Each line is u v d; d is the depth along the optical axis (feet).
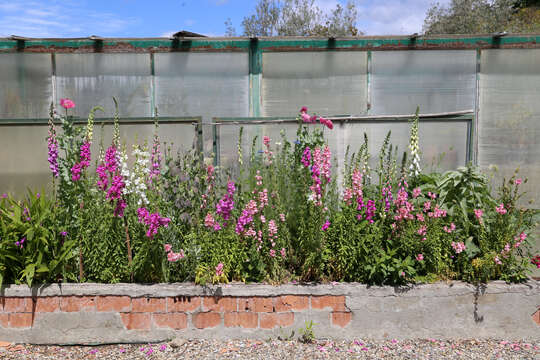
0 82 18.28
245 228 13.53
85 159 13.46
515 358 11.84
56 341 12.91
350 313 12.98
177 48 18.53
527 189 18.53
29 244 12.87
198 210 13.79
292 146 18.20
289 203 14.83
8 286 12.84
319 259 13.21
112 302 12.86
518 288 13.07
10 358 11.97
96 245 13.01
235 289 12.85
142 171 13.88
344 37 18.47
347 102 18.71
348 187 14.26
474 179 14.46
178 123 17.76
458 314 13.07
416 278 13.14
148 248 13.10
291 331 12.96
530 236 14.02
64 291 12.78
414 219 13.57
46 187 17.87
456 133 18.53
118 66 18.51
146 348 12.53
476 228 13.96
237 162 18.11
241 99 18.74
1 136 17.83
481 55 18.53
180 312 12.91
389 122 18.44
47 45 18.25
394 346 12.57
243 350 12.30
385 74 18.66
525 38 18.47
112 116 18.52
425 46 18.53
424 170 18.54
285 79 18.67
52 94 18.35
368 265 12.84
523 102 18.56
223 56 18.63
